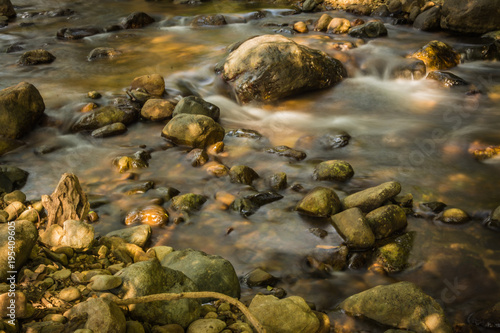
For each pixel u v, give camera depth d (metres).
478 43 10.45
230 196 5.27
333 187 5.54
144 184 5.44
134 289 3.13
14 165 6.04
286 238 4.61
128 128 7.05
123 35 11.80
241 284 3.99
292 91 8.20
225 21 12.74
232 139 6.77
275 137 6.92
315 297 3.88
